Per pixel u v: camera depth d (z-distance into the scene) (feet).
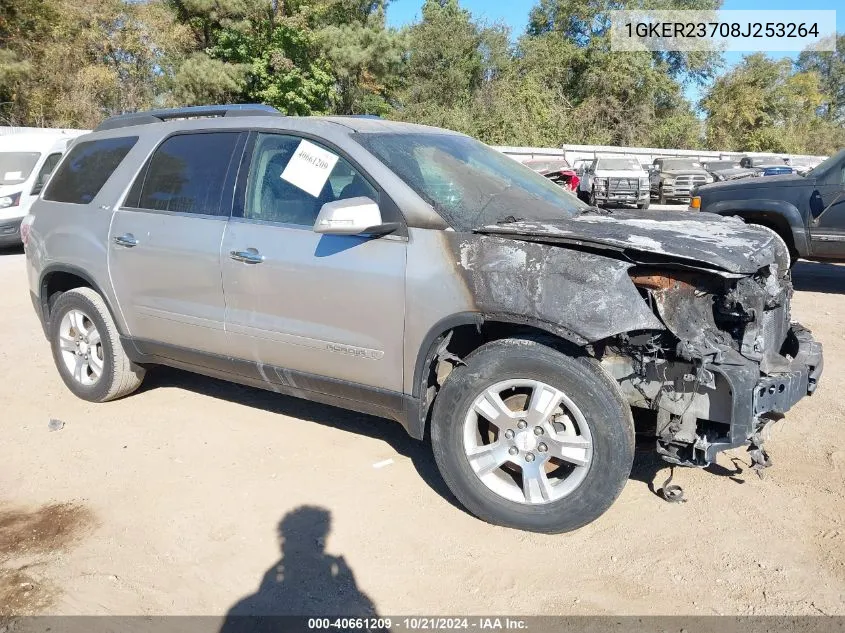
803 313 24.18
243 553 10.66
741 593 9.49
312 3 100.53
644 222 12.05
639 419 11.48
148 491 12.46
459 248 10.78
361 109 113.91
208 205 13.65
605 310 9.69
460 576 10.04
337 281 11.78
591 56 136.87
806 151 160.35
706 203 28.86
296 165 12.57
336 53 99.45
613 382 10.03
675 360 10.07
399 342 11.39
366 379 11.98
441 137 14.01
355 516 11.57
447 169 12.59
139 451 14.01
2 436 14.80
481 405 10.81
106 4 94.89
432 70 135.23
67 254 15.83
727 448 9.88
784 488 12.08
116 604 9.57
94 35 94.27
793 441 13.87
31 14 93.25
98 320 15.66
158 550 10.75
